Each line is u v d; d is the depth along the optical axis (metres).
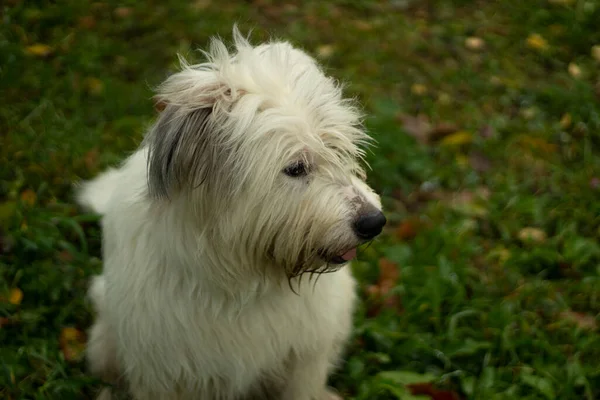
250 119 2.91
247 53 3.13
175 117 2.94
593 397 3.87
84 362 4.05
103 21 6.66
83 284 4.38
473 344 4.08
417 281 4.48
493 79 6.38
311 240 3.08
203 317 3.27
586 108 5.94
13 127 5.39
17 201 4.71
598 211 5.04
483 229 5.00
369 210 3.06
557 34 6.93
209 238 3.12
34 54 6.07
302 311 3.43
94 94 5.79
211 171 2.99
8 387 3.77
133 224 3.29
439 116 5.94
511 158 5.55
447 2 7.39
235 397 3.70
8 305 4.15
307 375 3.68
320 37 6.70
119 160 5.14
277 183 2.99
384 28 6.91
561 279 4.63
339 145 3.11
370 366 4.06
